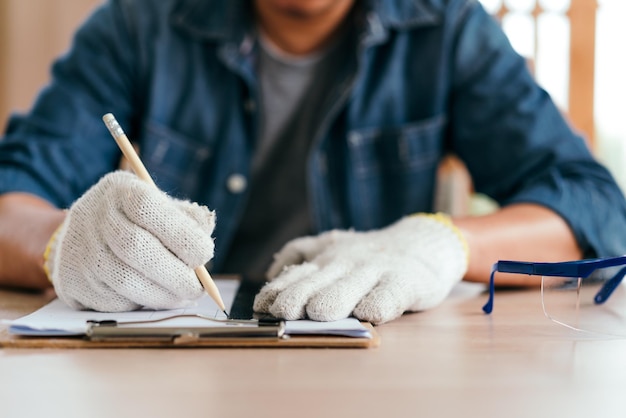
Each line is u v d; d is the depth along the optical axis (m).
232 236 1.41
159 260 0.61
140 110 1.42
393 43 1.38
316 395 0.43
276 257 0.84
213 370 0.49
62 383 0.46
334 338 0.57
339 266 0.70
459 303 0.82
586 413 0.40
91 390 0.44
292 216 1.42
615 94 2.69
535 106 1.30
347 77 1.34
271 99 1.42
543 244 0.99
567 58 2.38
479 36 1.36
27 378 0.47
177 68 1.38
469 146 1.36
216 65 1.39
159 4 1.40
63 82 1.34
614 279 0.71
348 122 1.35
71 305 0.66
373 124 1.37
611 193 1.16
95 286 0.64
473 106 1.34
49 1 2.98
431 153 1.38
